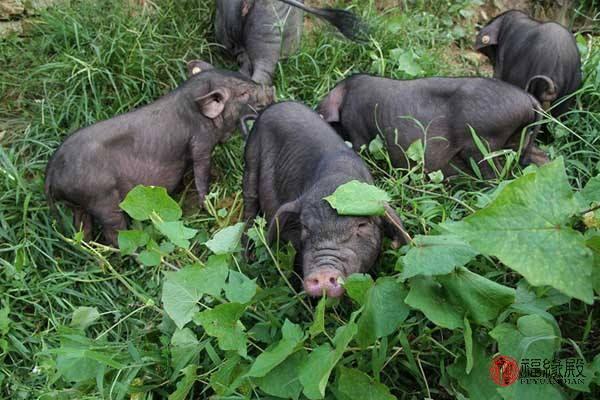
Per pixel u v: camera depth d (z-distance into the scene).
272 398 1.19
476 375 1.12
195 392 1.31
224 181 1.89
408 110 1.76
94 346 1.34
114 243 1.69
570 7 2.63
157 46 2.11
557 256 0.97
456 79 1.75
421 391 1.24
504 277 1.32
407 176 1.65
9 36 2.16
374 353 1.14
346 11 2.04
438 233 1.32
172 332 1.39
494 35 2.13
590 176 1.70
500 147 1.72
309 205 1.29
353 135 1.85
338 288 1.20
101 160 1.65
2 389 1.38
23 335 1.50
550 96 1.87
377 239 1.28
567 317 1.27
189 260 1.58
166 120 1.76
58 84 2.04
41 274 1.63
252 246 1.61
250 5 2.11
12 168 1.76
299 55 2.17
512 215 1.00
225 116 1.83
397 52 2.11
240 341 1.18
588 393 1.15
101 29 2.10
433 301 1.10
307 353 1.15
